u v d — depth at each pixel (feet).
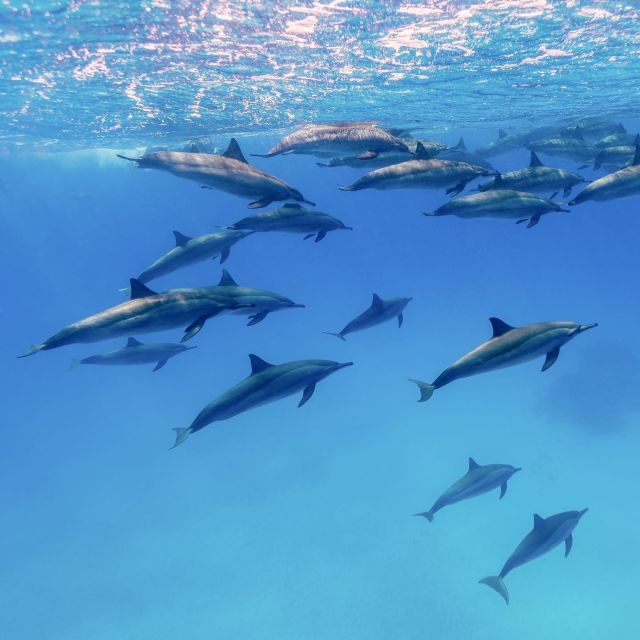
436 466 77.10
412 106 63.46
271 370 21.90
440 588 52.31
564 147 49.34
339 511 67.36
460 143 59.62
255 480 78.07
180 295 24.13
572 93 59.72
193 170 27.55
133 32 34.91
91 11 30.96
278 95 55.93
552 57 45.19
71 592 58.39
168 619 52.37
